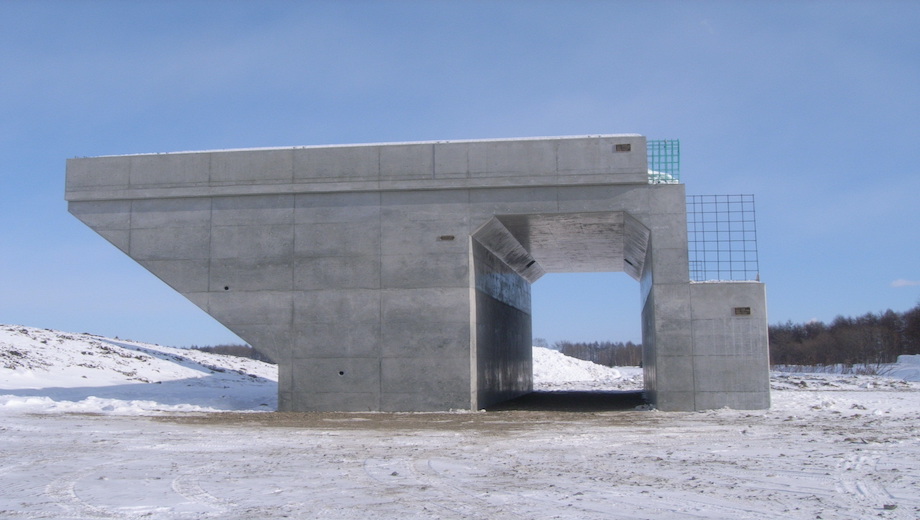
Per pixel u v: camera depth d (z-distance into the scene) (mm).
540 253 31594
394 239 22500
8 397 23094
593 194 21953
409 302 22281
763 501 8867
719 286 21609
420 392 22047
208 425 18359
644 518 8078
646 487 9789
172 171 23250
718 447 13711
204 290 22938
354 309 22453
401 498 9242
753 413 20375
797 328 98562
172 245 23125
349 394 22234
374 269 22484
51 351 34281
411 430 17094
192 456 13039
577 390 40312
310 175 22797
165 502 9156
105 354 36812
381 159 22625
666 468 11344
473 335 22375
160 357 40750
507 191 22234
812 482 10055
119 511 8688
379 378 22188
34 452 13656
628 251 29156
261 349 22609
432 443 14672
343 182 22656
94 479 10789
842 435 15305
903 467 11203
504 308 29672
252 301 22766
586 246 29453
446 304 22172
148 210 23312
